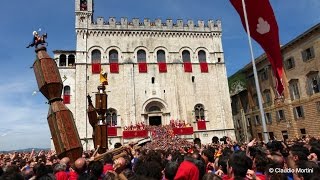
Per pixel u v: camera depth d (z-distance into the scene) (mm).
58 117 12242
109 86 48938
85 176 6906
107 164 9062
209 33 55656
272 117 53000
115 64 50125
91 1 51938
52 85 12539
